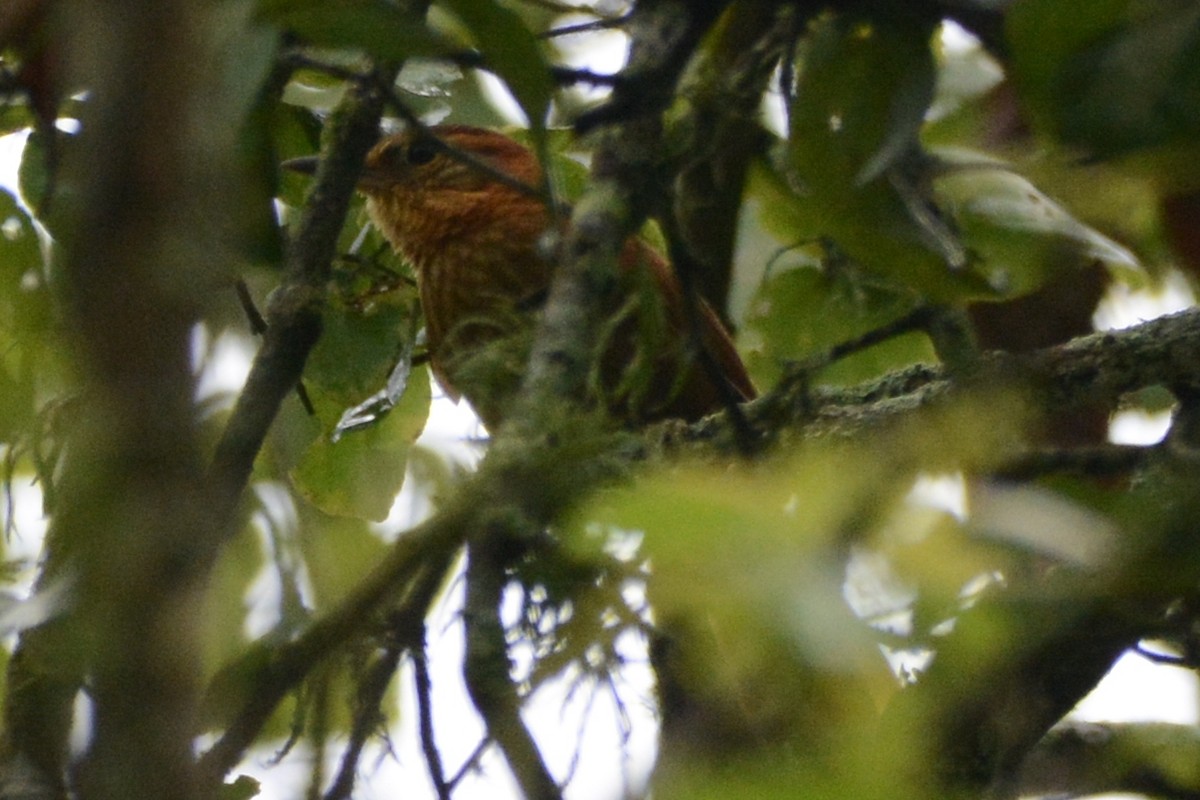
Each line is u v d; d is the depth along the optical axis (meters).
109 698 2.48
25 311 6.85
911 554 3.37
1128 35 3.95
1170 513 3.68
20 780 5.17
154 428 2.43
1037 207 7.02
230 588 6.33
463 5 4.19
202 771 3.91
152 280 2.39
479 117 9.27
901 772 3.51
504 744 4.21
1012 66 4.47
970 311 8.04
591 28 6.17
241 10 3.96
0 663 7.54
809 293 8.47
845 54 5.21
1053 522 3.64
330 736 5.58
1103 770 6.95
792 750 3.93
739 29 6.19
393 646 5.12
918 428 5.64
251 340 7.23
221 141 3.13
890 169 5.52
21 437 6.75
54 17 3.75
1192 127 3.98
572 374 4.96
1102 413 7.33
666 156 5.96
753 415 6.09
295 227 6.69
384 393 7.69
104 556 2.48
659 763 4.41
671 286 8.02
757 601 2.95
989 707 4.66
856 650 2.95
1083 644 4.71
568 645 4.54
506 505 4.49
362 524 8.36
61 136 5.77
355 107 6.08
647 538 3.04
